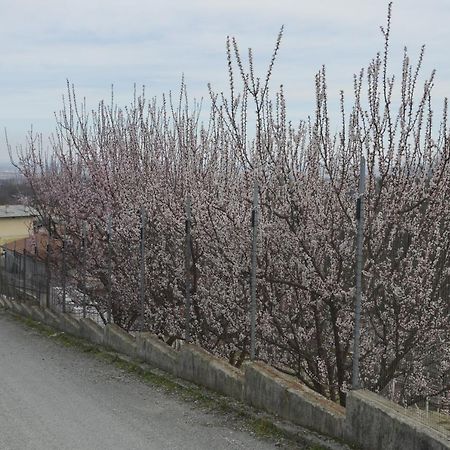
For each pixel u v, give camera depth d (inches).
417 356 274.1
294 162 272.8
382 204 252.4
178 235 350.9
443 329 264.7
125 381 285.3
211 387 254.4
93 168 436.1
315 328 291.3
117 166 423.8
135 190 401.1
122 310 430.3
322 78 260.5
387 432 168.9
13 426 229.0
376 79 239.3
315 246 266.4
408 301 250.8
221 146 341.1
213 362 255.9
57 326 443.5
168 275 364.5
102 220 426.9
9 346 390.0
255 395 225.9
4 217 1263.5
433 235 254.4
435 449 154.6
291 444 194.5
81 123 460.1
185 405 241.8
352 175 258.1
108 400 256.8
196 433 211.3
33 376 306.2
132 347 323.9
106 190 425.4
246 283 296.5
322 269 270.4
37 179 544.4
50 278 501.4
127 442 207.6
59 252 508.7
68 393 271.6
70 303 474.0
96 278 452.4
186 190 338.0
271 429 206.5
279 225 273.9
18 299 593.0
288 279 287.1
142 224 318.0
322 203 270.7
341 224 265.3
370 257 249.1
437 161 247.0
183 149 362.0
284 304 297.1
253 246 227.9
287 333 297.4
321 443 186.5
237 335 330.0
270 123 272.1
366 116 244.1
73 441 210.8
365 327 275.1
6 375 310.5
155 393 261.6
